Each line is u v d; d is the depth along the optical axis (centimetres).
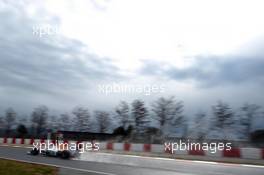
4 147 3241
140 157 2162
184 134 3700
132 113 4662
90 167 1538
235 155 2006
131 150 2630
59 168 1459
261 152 1905
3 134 6012
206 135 3491
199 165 1661
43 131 5706
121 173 1311
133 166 1591
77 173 1288
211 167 1566
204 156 2150
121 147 2712
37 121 5816
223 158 2041
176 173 1326
